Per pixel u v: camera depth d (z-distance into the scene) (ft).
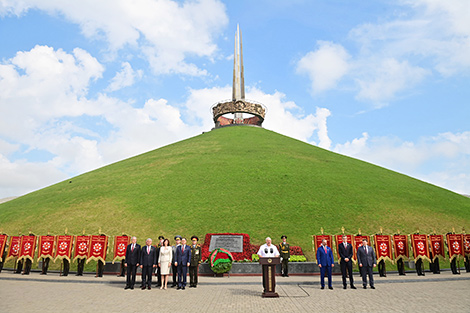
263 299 39.40
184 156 164.66
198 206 110.52
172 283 56.44
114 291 47.06
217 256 64.59
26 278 62.08
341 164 159.33
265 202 112.06
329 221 100.27
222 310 32.91
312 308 33.76
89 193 129.18
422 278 59.52
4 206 135.85
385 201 116.16
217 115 238.89
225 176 134.00
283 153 165.58
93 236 68.23
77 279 59.93
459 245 68.59
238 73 254.88
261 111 239.30
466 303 35.81
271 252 43.39
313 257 82.33
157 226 99.55
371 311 32.12
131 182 136.26
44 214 114.11
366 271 49.16
